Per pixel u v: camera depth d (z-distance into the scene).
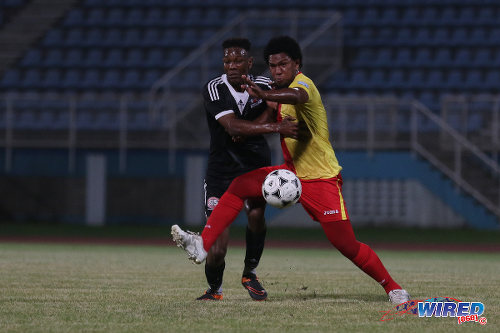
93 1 95.44
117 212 76.00
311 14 77.50
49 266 32.78
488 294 22.95
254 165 21.19
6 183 77.00
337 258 41.34
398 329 16.19
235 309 19.06
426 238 61.75
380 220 72.19
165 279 27.34
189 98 71.19
